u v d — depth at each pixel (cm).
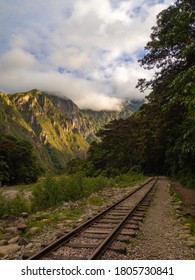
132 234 874
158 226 1049
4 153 7162
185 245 807
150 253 731
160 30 2128
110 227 964
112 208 1392
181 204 1619
